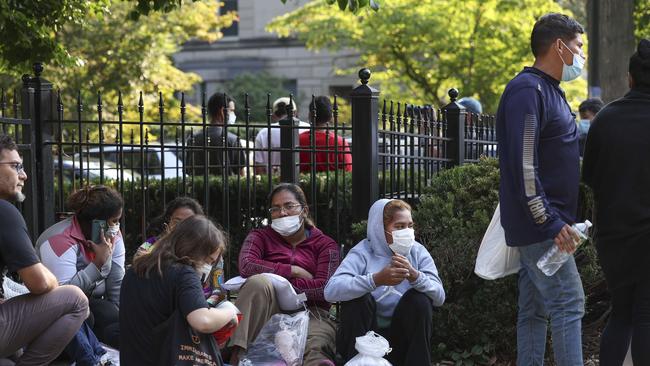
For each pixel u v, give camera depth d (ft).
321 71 195.31
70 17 53.83
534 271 27.81
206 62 205.98
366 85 37.27
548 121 27.48
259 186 49.19
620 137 28.17
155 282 25.36
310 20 128.16
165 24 112.78
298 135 46.09
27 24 50.24
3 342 26.84
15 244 26.53
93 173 70.44
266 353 30.55
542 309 29.14
